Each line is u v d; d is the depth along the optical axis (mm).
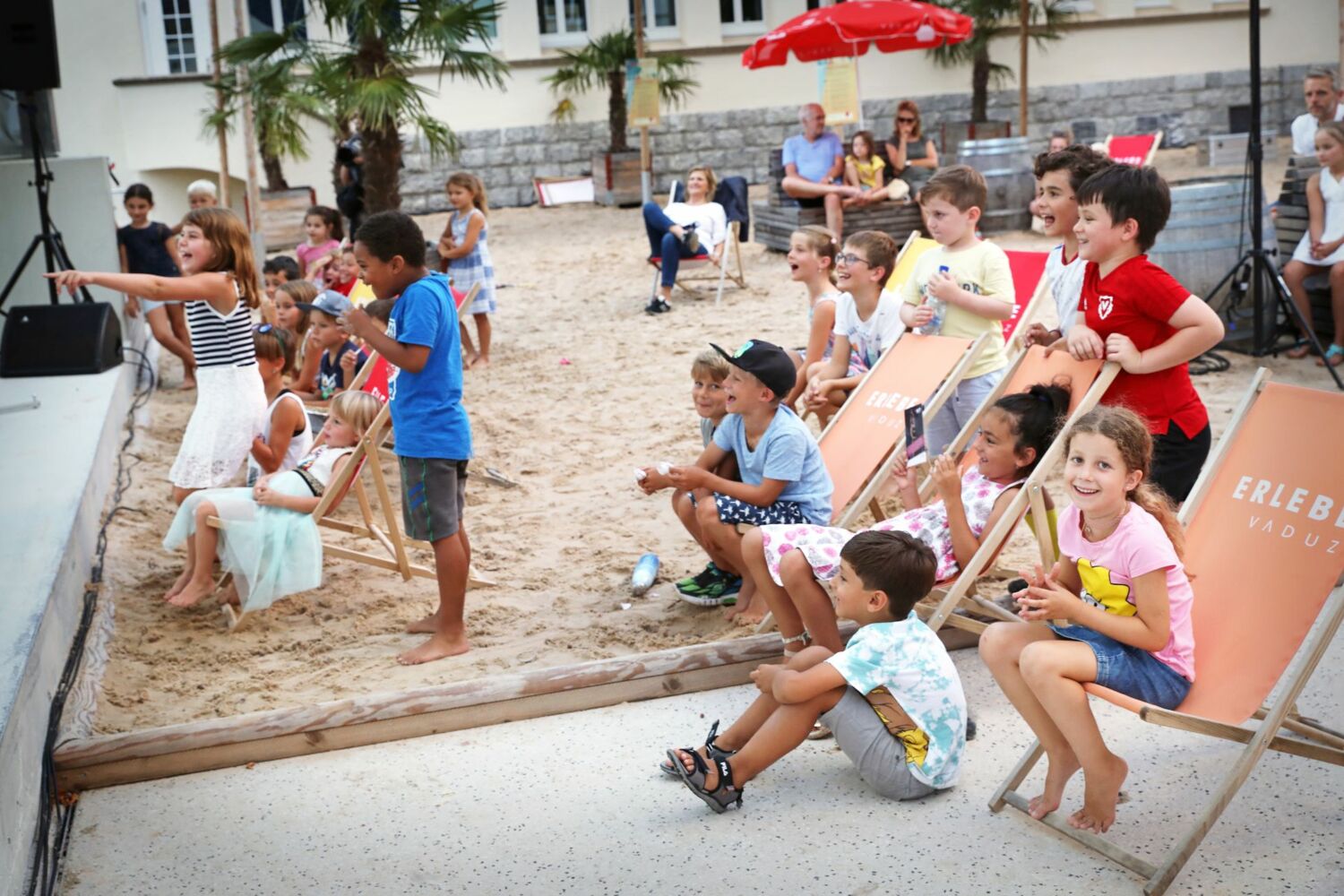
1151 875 3070
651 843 3414
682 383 9023
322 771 3939
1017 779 3432
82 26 18703
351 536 6387
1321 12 22219
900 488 4633
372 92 10688
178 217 19891
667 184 21250
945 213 5211
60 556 4941
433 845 3477
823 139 13664
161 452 7961
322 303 8258
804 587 4102
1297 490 3416
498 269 14398
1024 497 3865
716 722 3699
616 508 6613
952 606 3898
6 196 9984
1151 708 3043
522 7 20344
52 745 3920
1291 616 3230
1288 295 8086
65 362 8438
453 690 4156
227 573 5527
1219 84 22250
